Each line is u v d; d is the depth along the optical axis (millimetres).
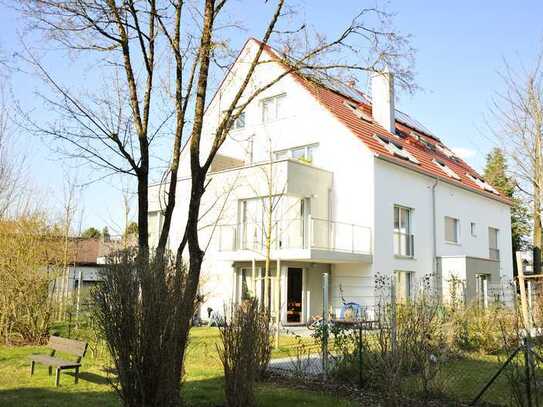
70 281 17484
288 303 17781
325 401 7016
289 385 7988
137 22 7574
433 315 7496
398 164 18875
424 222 20297
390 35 8281
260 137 20875
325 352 8414
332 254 16578
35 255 13367
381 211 17953
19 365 9703
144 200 7469
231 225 18125
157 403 5598
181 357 5961
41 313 13023
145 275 5734
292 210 18234
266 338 7977
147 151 7617
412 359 6734
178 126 7789
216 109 20156
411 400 6637
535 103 13125
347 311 13234
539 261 19125
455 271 19656
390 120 22156
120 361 5633
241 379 6195
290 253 16609
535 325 7512
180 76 7828
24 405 6879
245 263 19094
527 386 5996
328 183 18656
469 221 23625
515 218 34562
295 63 8375
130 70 7762
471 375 7965
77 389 7785
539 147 13039
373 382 7574
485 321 9969
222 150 21969
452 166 25078
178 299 5859
